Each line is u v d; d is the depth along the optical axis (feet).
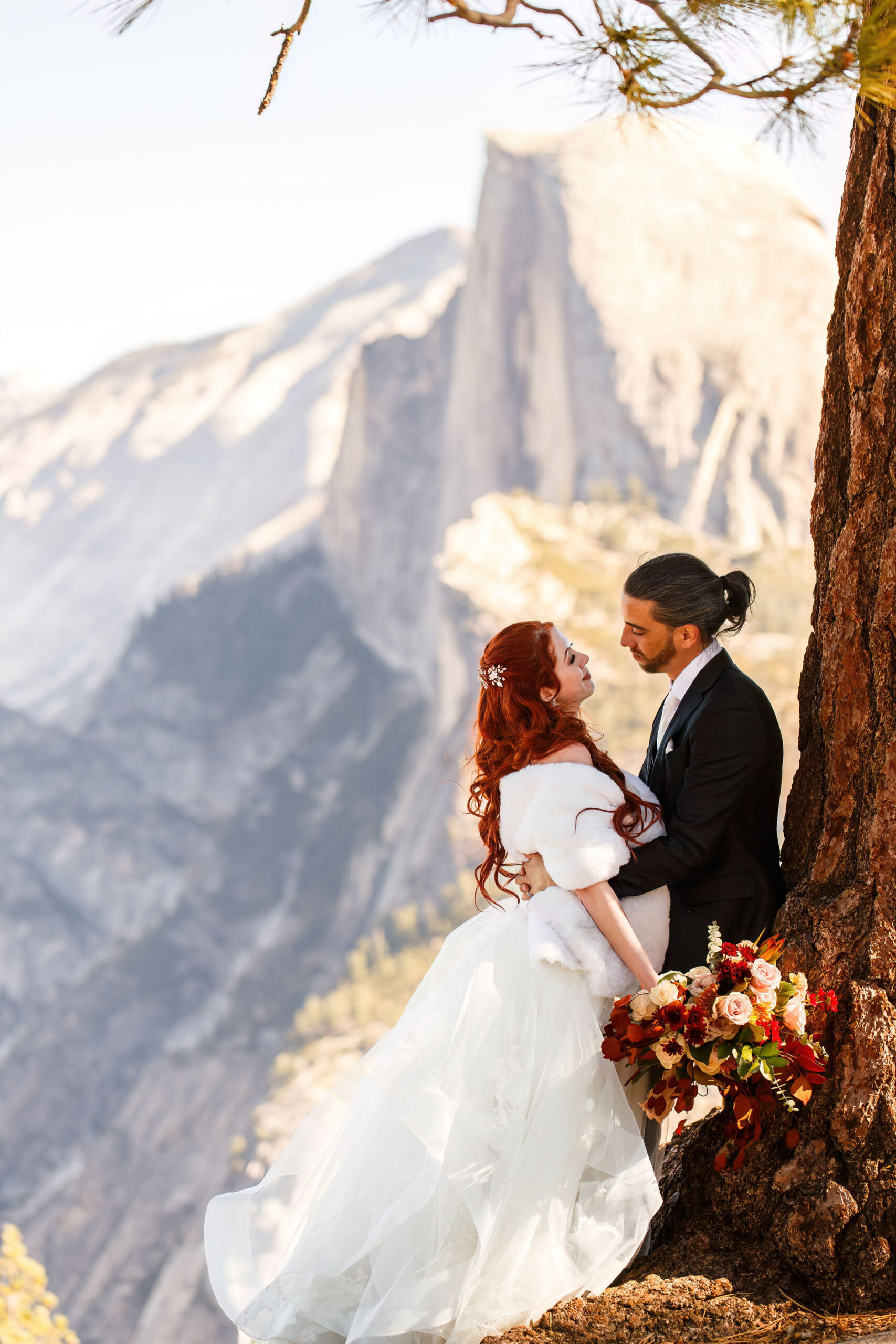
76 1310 337.52
